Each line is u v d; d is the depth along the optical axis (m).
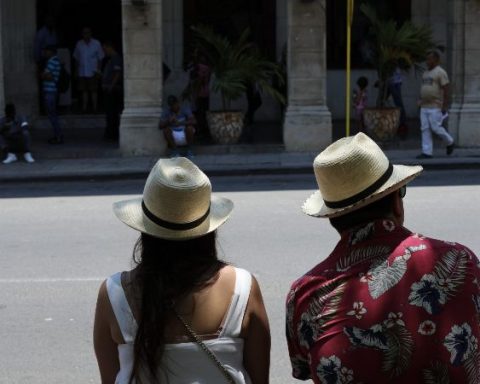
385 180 4.24
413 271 4.07
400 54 25.06
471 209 16.86
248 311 4.44
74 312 10.89
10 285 12.14
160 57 24.92
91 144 26.67
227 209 4.65
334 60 30.50
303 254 13.46
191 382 4.34
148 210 4.43
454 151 24.75
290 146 25.22
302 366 4.34
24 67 29.72
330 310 4.12
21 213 17.94
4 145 24.61
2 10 29.31
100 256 13.73
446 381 4.00
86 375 8.95
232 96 25.09
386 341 4.01
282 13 30.39
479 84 25.22
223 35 30.45
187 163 4.51
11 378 8.89
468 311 4.02
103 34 30.42
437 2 30.36
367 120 25.45
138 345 4.30
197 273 4.42
